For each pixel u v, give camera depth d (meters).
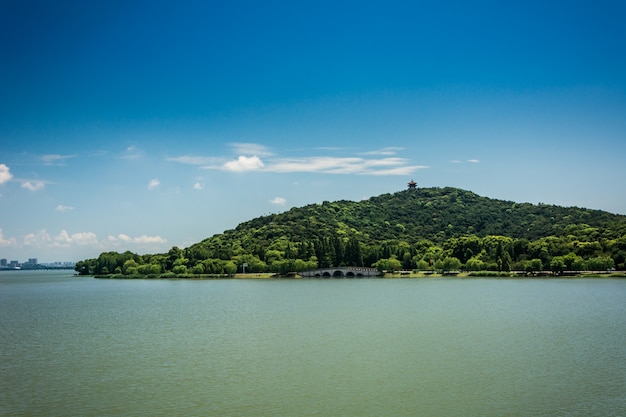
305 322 143.38
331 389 79.94
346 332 125.62
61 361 99.62
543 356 97.00
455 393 76.94
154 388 81.81
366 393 77.81
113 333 130.75
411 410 70.81
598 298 191.00
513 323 134.75
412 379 83.94
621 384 79.69
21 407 74.50
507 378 83.50
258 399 76.19
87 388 82.31
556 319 140.38
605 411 69.12
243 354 103.19
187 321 150.38
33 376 89.19
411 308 170.12
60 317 166.25
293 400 75.50
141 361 98.62
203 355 102.94
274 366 93.44
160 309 183.62
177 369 92.31
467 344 108.62
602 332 120.06
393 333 122.81
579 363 91.62
